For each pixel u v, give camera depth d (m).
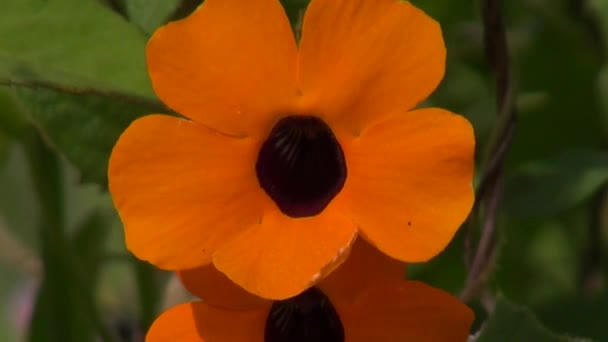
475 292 0.27
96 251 0.33
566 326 0.30
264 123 0.23
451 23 0.33
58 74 0.26
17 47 0.26
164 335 0.24
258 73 0.23
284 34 0.23
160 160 0.23
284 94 0.23
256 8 0.23
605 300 0.30
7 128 0.30
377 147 0.23
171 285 0.26
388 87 0.23
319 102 0.23
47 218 0.30
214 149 0.23
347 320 0.24
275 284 0.23
